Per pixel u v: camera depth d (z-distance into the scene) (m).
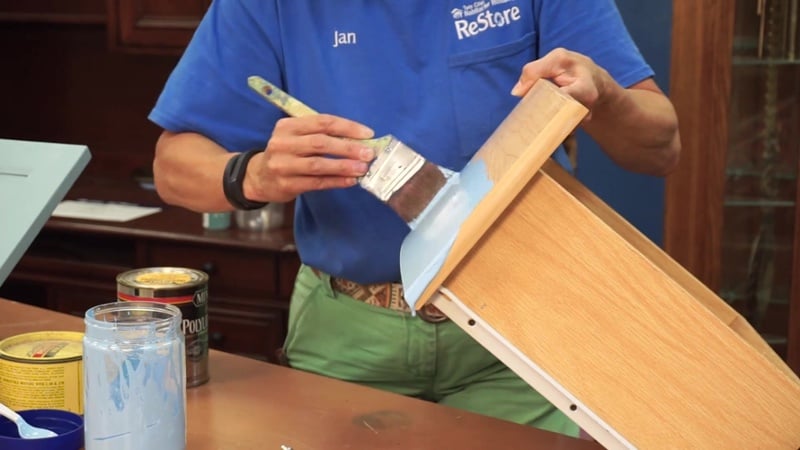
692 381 0.90
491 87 1.35
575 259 0.90
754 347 0.97
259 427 1.09
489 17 1.34
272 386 1.22
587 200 1.17
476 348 1.35
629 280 0.90
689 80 2.25
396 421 1.12
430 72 1.34
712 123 2.26
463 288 0.93
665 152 1.36
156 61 3.36
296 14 1.38
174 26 2.95
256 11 1.39
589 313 0.91
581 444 1.06
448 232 0.94
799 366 2.31
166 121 1.40
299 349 1.46
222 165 1.29
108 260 2.92
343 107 1.36
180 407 0.98
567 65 1.08
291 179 1.12
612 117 1.24
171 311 0.99
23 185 1.21
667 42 2.46
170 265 2.79
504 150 0.96
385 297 1.36
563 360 0.92
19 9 3.46
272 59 1.40
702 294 1.13
